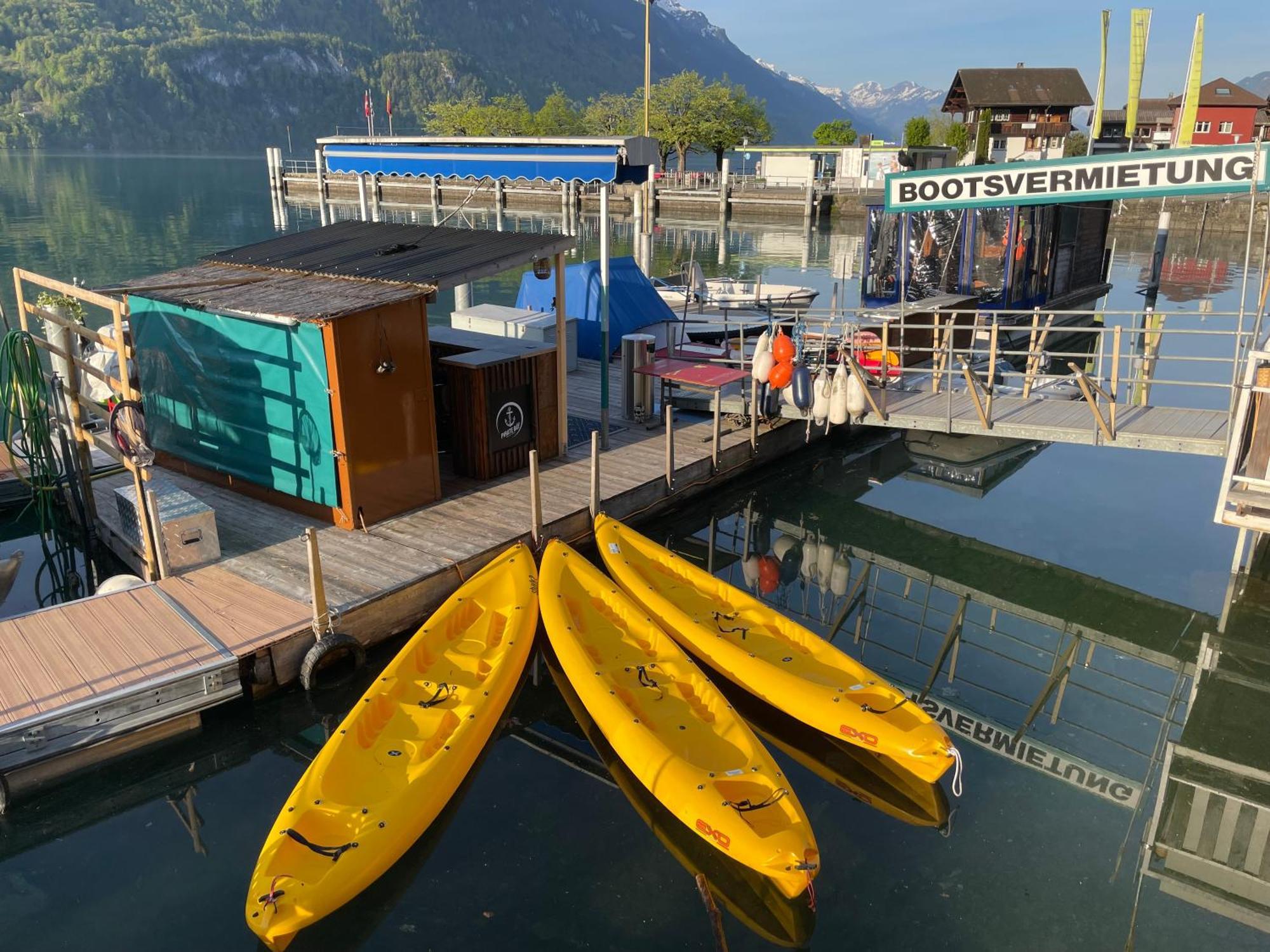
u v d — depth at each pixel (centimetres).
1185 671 998
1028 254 2161
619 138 1451
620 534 1101
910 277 2112
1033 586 1190
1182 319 2727
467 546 1033
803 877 602
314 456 1079
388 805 663
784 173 6284
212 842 706
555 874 673
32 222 4741
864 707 801
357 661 889
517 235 1295
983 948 614
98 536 1145
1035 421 1272
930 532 1358
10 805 729
